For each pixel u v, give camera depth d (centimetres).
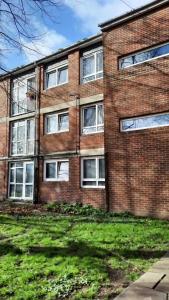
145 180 1278
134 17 1399
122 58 1436
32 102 1975
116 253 713
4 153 2130
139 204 1289
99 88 1612
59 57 1847
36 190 1855
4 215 1337
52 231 955
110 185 1399
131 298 471
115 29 1468
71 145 1700
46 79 1927
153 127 1277
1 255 735
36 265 641
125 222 1097
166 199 1209
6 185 2073
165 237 855
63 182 1714
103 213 1348
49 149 1827
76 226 1025
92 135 1612
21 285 544
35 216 1308
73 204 1575
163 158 1233
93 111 1641
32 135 1980
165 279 550
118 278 567
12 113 2122
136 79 1362
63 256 692
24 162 1998
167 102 1254
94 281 550
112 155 1403
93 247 759
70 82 1755
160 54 1312
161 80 1282
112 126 1416
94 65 1662
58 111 1819
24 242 830
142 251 728
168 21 1293
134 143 1330
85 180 1612
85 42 1686
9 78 1989
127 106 1375
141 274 580
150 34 1343
